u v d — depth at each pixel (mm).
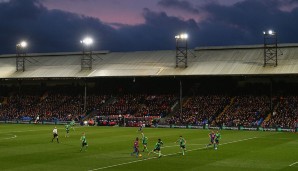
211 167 40938
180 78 107062
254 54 110875
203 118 100125
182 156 48125
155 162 43750
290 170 39469
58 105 121125
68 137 71062
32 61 133750
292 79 106875
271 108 96938
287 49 109500
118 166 41250
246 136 75000
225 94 110688
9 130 86438
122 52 129000
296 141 65938
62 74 118812
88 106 117125
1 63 136875
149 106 111875
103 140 66188
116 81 125000
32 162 43531
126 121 101688
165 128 95688
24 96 130875
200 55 116312
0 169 39562
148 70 111188
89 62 124000
